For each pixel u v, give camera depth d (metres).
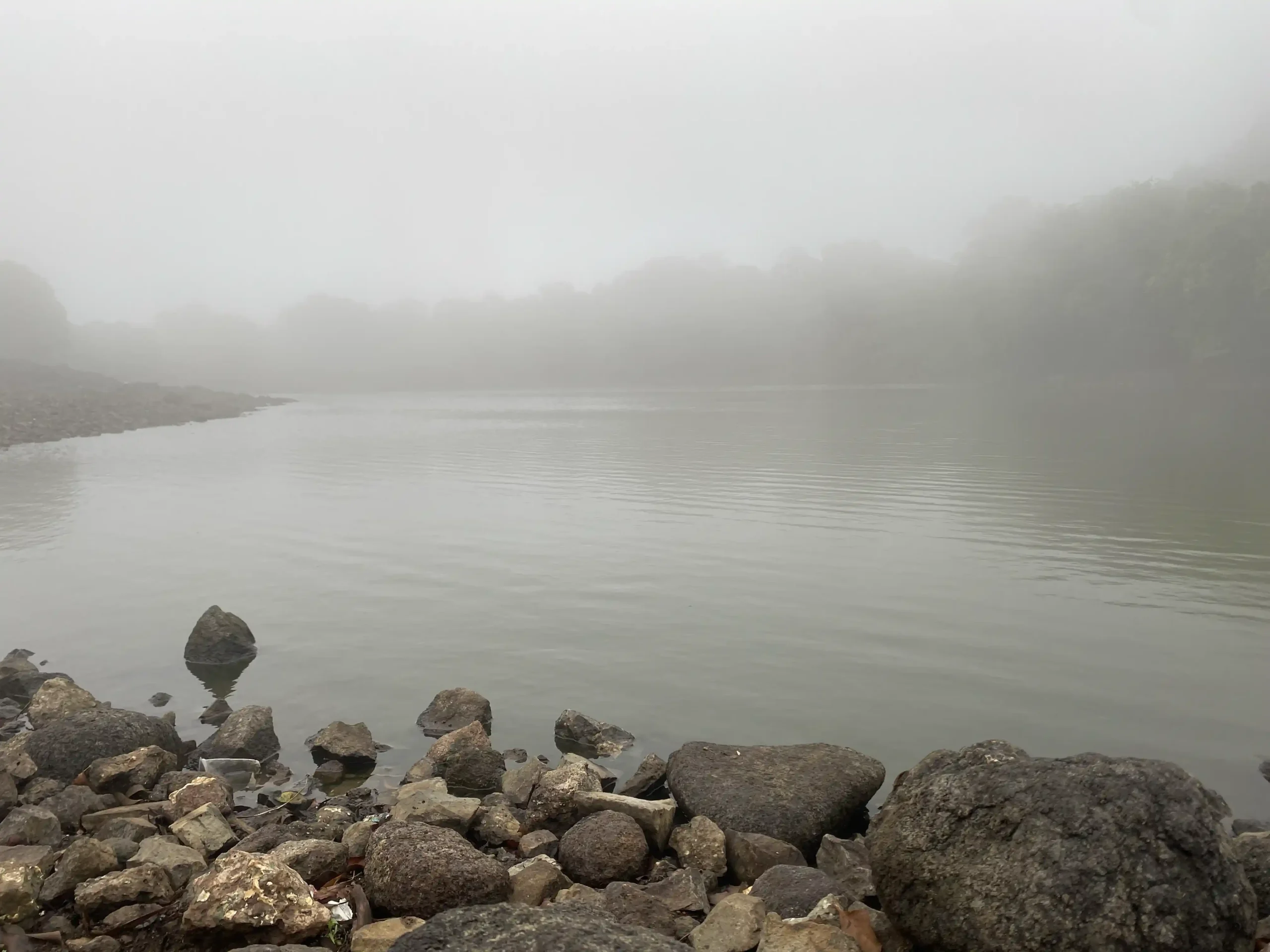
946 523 23.89
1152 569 18.66
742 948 6.59
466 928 5.36
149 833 8.69
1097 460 36.03
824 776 9.57
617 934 5.37
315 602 17.39
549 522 25.02
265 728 11.49
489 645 14.76
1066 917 5.35
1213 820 5.61
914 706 12.07
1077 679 12.83
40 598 17.95
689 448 45.47
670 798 9.93
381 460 42.88
